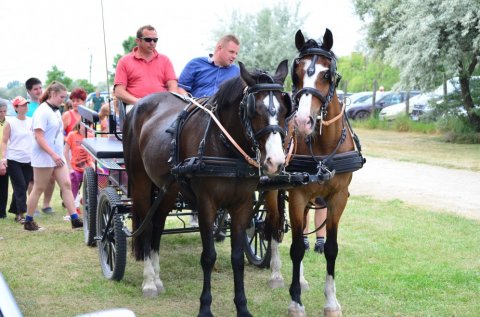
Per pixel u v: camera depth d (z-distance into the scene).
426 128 22.61
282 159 3.72
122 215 5.55
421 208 9.10
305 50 4.60
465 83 19.06
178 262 6.33
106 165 5.73
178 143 4.54
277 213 5.54
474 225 7.88
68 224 8.15
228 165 4.11
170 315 4.78
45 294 5.25
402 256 6.40
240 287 4.34
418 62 17.48
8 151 8.10
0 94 27.05
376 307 4.89
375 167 13.73
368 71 41.56
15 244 6.96
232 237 4.36
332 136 4.66
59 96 7.53
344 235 7.36
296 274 4.74
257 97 3.83
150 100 5.51
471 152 16.39
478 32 16.77
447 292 5.23
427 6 17.09
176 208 5.88
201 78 6.07
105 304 5.03
